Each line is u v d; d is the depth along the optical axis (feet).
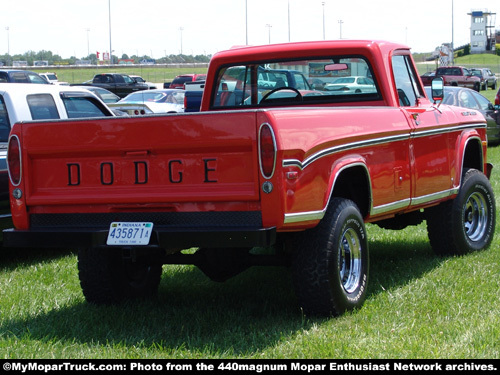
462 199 24.22
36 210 17.75
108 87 136.26
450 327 16.28
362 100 22.00
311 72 22.58
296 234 17.19
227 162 15.92
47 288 21.54
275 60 22.88
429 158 22.07
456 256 24.39
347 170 18.57
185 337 16.49
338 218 17.35
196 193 16.12
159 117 16.29
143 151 16.53
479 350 14.80
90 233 16.72
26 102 26.48
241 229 15.62
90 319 17.95
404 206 20.76
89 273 19.07
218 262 18.33
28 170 17.65
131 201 16.69
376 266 23.34
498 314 17.28
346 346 15.10
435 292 19.44
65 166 17.42
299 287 17.17
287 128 15.74
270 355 14.85
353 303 17.92
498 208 32.60
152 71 310.24
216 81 23.76
